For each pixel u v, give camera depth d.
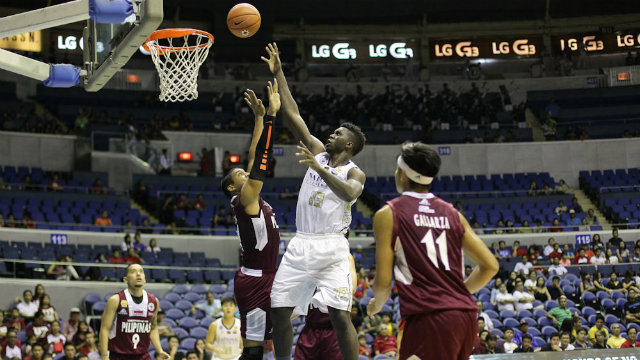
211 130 27.09
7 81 27.08
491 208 22.95
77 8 5.68
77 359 10.31
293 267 4.48
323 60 32.09
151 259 17.66
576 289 16.67
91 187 21.67
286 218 21.25
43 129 23.72
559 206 22.56
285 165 25.83
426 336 3.55
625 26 32.22
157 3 5.32
